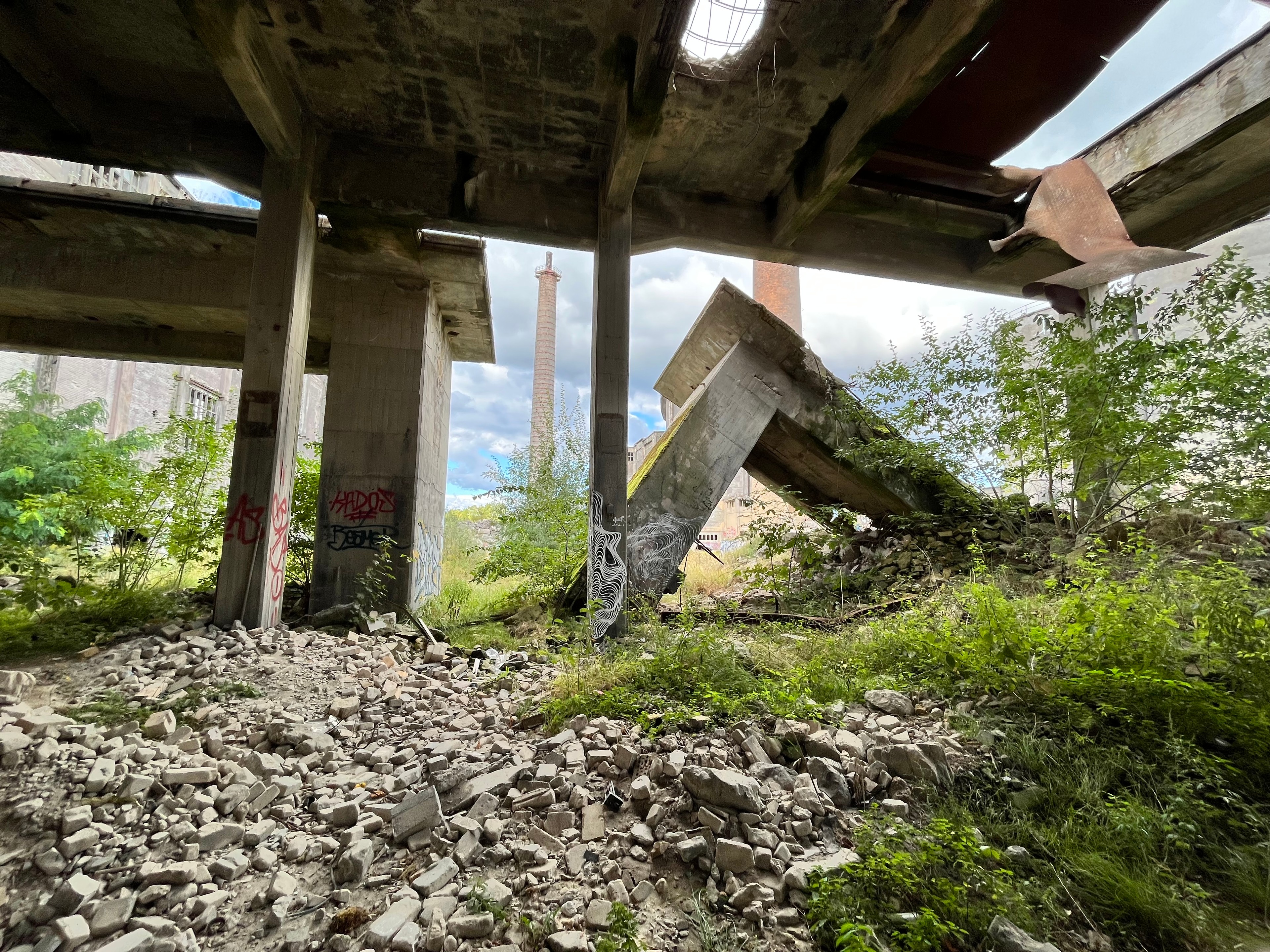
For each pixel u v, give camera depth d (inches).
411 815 128.2
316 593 366.3
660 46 254.8
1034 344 361.4
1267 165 380.8
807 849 121.7
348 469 385.1
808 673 201.8
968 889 109.1
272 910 106.2
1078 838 125.7
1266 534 278.7
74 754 139.7
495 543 571.2
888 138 311.0
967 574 341.7
